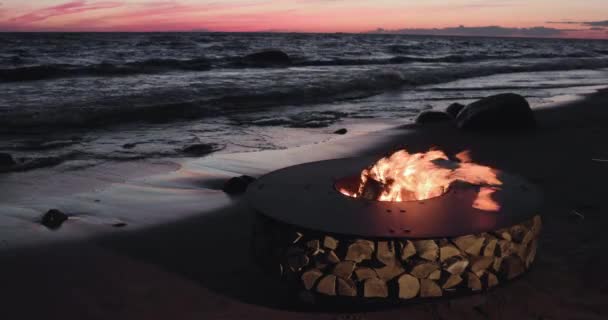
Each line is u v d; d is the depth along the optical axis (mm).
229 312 2971
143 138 9086
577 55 53188
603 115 11125
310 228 2826
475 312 2920
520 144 8039
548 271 3451
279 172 3926
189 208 4965
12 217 4691
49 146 8281
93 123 10516
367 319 2848
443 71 23594
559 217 4570
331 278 2918
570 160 6887
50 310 2996
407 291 2852
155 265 3627
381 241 2768
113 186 5836
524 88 18188
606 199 5109
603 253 3758
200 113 12055
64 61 27812
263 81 18062
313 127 10312
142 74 21047
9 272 3502
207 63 26781
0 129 9578
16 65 24016
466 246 2852
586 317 2896
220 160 7188
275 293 3186
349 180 3789
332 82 17766
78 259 3730
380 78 19203
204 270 3535
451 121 10453
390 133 9336
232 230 4344
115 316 2928
